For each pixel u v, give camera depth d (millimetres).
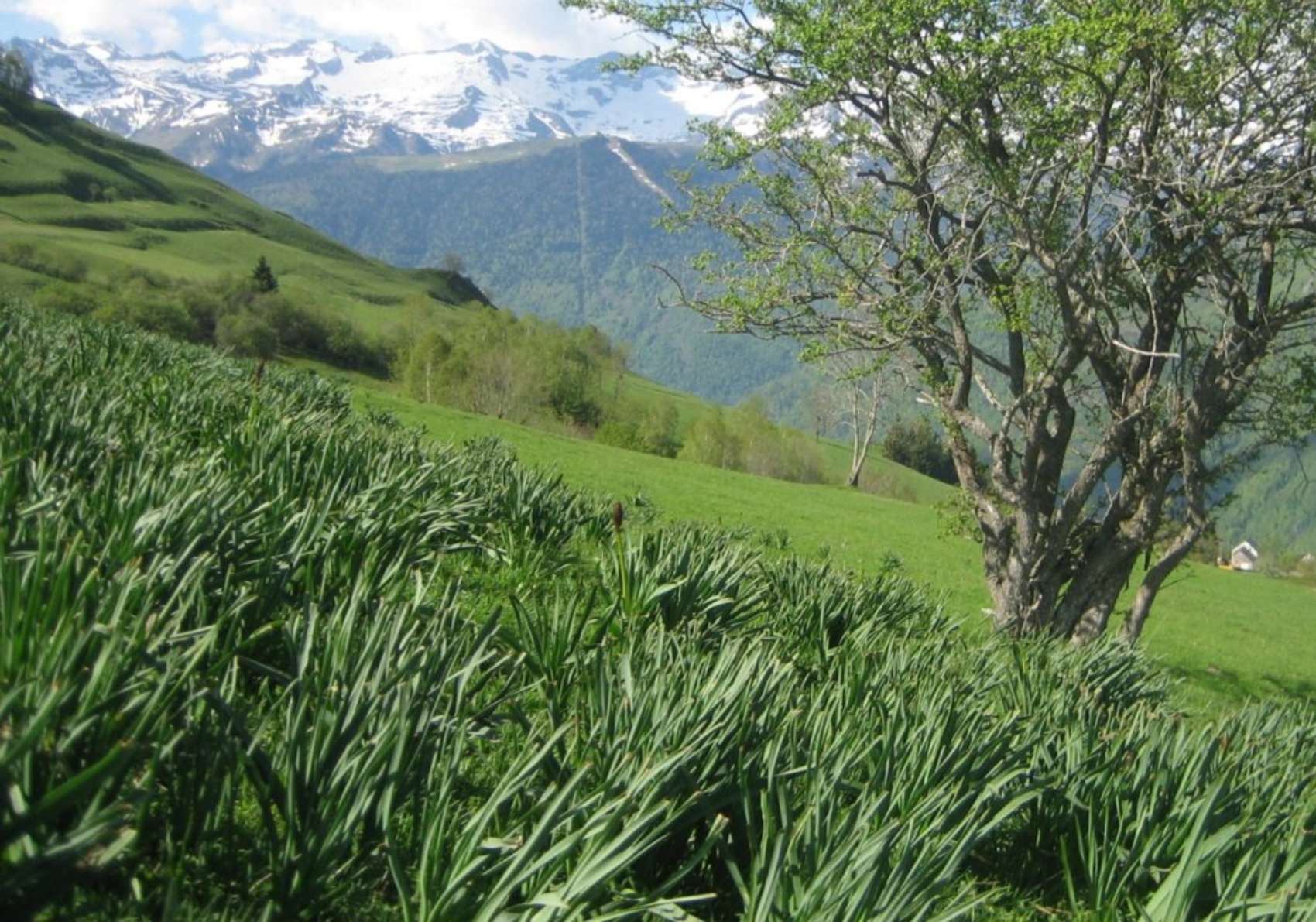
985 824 5375
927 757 5160
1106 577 16250
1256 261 15484
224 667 4734
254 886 3539
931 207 14273
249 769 3553
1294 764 7832
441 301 199250
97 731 3291
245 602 4750
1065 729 6902
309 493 7902
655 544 8664
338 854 3486
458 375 71125
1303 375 15297
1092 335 14539
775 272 13961
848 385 16906
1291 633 36156
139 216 179875
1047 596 16062
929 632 10273
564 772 4465
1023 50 12594
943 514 17375
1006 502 16125
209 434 9359
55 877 2607
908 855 3906
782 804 4223
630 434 70938
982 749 5602
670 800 4027
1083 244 14016
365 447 9906
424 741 3990
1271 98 13805
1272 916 4676
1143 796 5703
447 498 9312
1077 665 10102
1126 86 13797
